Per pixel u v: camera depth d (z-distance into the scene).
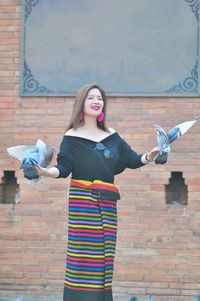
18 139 9.83
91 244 5.78
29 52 9.80
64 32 9.72
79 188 5.85
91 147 5.91
